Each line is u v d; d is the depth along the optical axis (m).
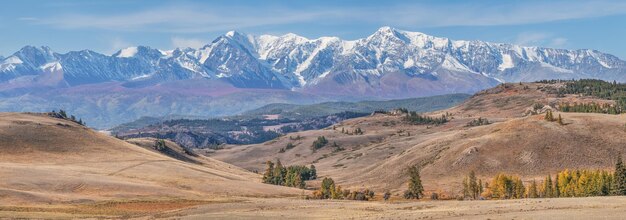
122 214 152.25
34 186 187.88
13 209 150.12
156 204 174.25
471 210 126.56
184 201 181.25
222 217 136.12
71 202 169.75
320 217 133.00
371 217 124.38
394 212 134.88
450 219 111.81
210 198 191.75
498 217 109.69
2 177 193.25
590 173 189.12
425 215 121.38
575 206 121.56
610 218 100.50
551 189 196.00
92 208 161.88
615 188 178.75
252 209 154.12
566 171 198.50
